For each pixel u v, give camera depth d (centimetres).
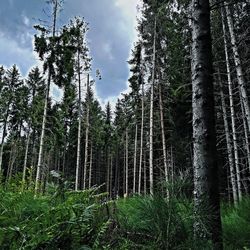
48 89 2403
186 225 370
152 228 366
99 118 5459
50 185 374
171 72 2180
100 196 379
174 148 2577
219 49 2102
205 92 477
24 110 4500
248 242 459
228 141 1891
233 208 713
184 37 1808
